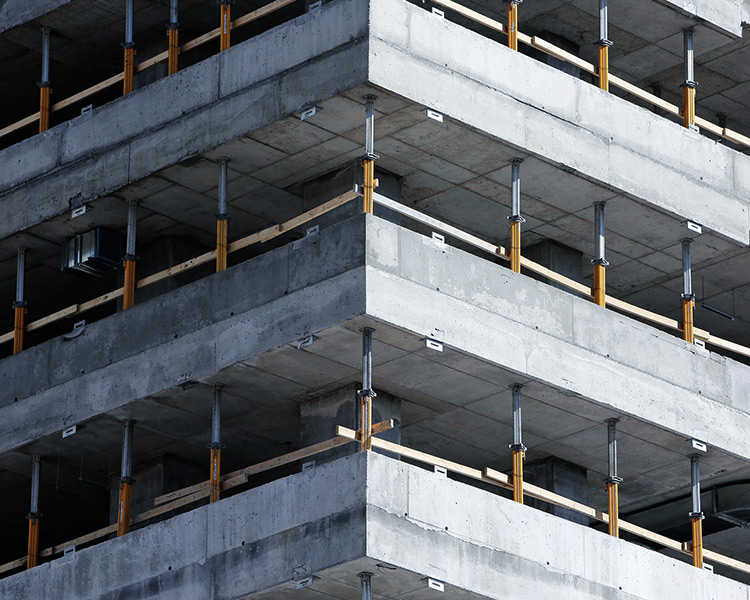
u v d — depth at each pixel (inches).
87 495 2780.5
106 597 2361.0
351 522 2185.0
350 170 2454.5
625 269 2662.4
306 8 2578.7
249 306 2353.6
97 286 2765.7
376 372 2370.8
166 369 2407.7
